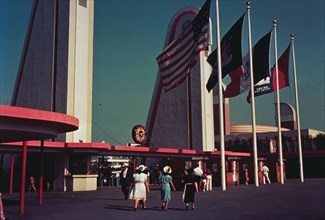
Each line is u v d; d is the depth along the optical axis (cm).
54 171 2927
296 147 5541
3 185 3303
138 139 3841
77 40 3856
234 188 2781
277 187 2766
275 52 3269
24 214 1418
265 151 5822
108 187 3497
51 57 3906
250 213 1255
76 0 3922
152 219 1188
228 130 8106
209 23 2311
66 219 1248
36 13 4209
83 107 3791
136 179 1466
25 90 4119
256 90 3150
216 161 3166
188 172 1459
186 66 2388
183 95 4800
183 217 1212
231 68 2481
